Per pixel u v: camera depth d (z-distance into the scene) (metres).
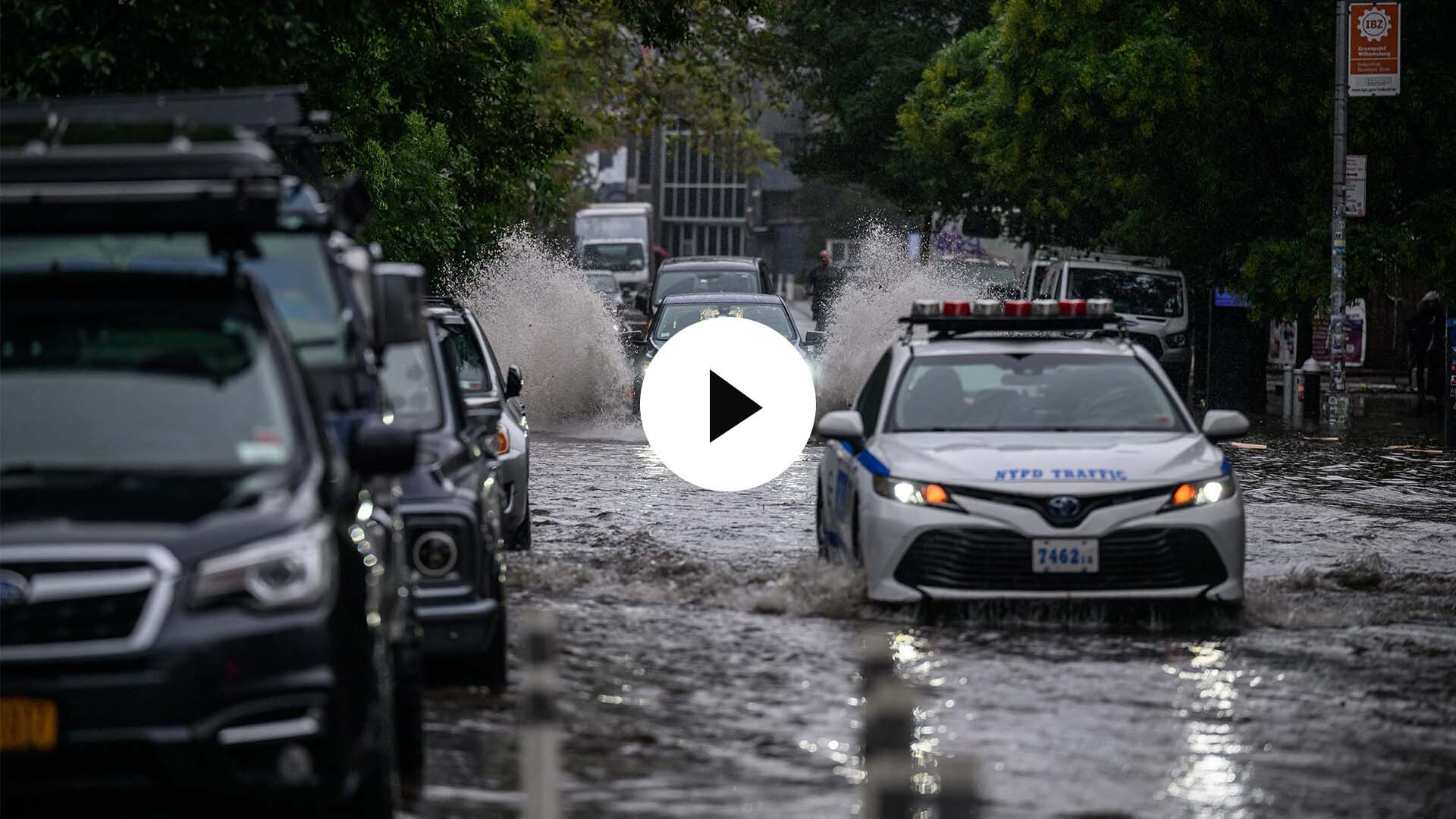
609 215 151.75
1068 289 68.44
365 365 14.63
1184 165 65.25
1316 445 49.66
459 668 18.03
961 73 89.94
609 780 14.45
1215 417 22.98
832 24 102.12
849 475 23.22
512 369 29.83
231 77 29.17
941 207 97.56
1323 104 60.62
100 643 10.91
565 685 18.11
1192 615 21.61
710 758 15.20
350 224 16.19
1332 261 57.75
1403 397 71.00
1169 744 15.80
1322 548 29.23
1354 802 13.98
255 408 12.45
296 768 11.07
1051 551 20.94
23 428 12.30
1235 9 60.53
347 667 11.40
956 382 23.95
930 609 21.69
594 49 93.69
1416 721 16.81
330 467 12.37
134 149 13.57
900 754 9.01
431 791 14.16
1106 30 63.34
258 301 13.15
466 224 54.59
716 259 67.31
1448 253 58.06
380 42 40.00
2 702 10.83
